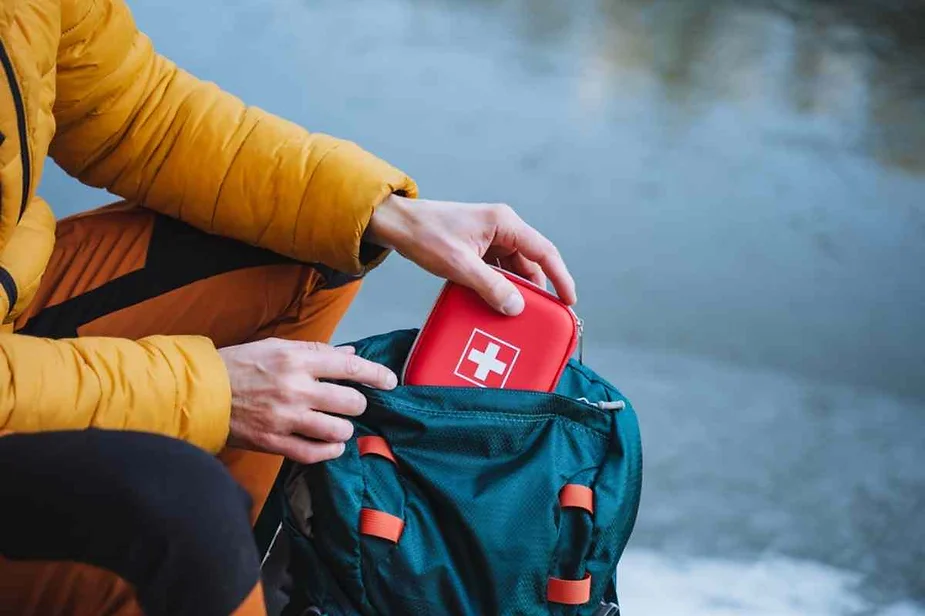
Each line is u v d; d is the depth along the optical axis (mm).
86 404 876
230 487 717
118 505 672
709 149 3016
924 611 1573
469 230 1121
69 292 1136
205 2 3111
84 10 1057
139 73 1137
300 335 1229
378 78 2969
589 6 3912
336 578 979
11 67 908
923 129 3412
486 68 3201
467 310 1090
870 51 3963
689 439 1899
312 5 3301
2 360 851
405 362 1104
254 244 1156
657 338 2186
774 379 2137
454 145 2725
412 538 974
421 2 3564
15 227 974
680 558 1607
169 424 913
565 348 1076
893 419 2076
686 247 2523
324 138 1166
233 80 2777
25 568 698
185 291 1150
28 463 684
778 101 3438
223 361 961
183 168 1138
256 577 720
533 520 980
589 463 1044
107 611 714
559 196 2602
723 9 4152
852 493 1831
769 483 1825
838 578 1620
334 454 978
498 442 1014
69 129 1129
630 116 3107
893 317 2434
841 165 3094
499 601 970
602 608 1059
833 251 2652
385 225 1125
